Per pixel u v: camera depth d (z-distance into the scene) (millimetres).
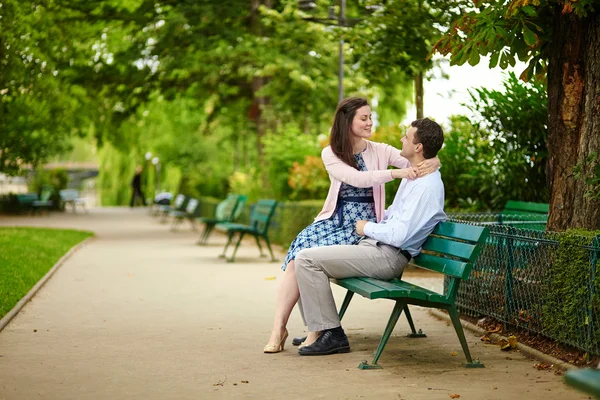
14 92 24703
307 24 21125
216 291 10625
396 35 13523
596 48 6984
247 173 29844
